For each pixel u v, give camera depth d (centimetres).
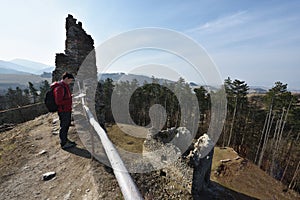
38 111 1326
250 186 1152
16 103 2998
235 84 2677
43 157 481
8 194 346
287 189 1226
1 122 1236
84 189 346
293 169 2230
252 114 2755
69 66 1211
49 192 347
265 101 2770
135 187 188
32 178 395
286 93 2505
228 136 2584
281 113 2491
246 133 2689
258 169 1383
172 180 808
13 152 525
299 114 2298
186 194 753
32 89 3456
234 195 1016
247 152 2517
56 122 751
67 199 325
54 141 575
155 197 659
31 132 686
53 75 1203
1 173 419
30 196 339
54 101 466
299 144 2267
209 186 998
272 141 2381
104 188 342
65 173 404
